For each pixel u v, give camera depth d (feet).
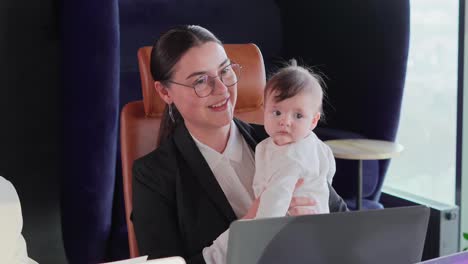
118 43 8.49
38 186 10.53
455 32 9.92
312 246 2.84
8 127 10.16
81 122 8.52
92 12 8.20
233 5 12.50
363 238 2.94
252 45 7.29
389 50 10.23
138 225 4.98
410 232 3.07
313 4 12.07
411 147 11.23
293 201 4.44
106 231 8.84
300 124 4.50
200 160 4.91
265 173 4.55
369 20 10.61
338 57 11.46
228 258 2.76
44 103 10.36
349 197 9.89
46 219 10.67
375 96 10.54
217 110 4.78
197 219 4.83
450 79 10.14
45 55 10.22
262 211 4.27
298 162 4.43
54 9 10.07
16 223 2.97
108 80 8.39
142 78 6.50
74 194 8.85
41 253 10.69
